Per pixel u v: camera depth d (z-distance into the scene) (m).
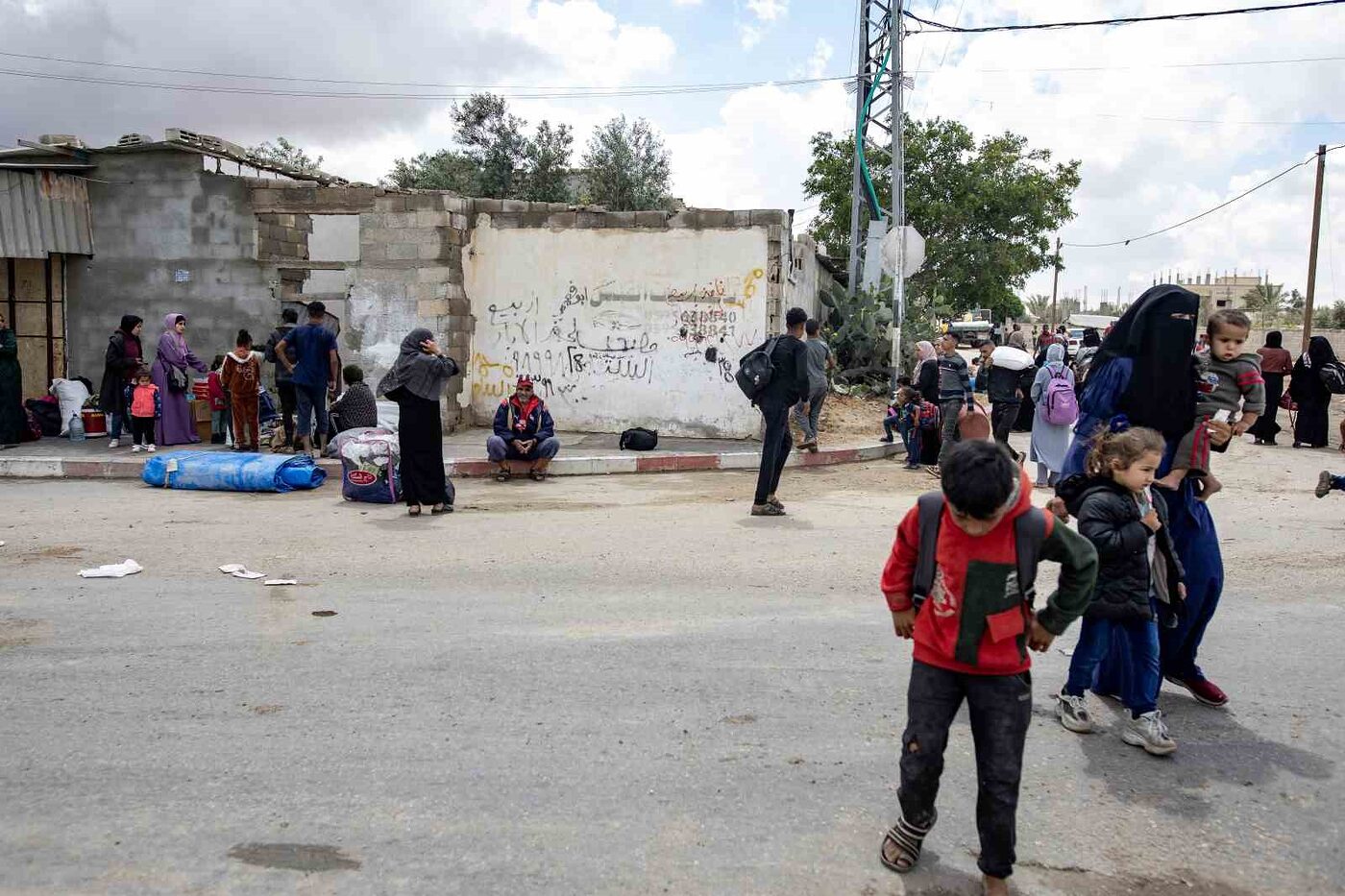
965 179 35.25
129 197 15.46
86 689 4.72
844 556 7.61
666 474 12.16
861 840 3.39
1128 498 4.07
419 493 9.20
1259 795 3.76
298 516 9.23
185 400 13.60
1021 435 17.17
